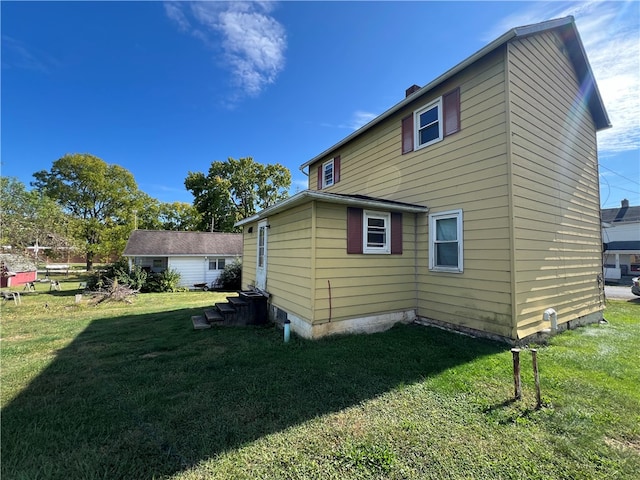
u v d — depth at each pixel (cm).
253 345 525
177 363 438
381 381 361
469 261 571
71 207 2872
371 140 885
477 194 562
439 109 654
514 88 534
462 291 581
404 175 747
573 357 438
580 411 286
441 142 644
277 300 716
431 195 663
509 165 509
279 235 720
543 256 570
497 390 334
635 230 2233
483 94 561
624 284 1845
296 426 266
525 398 314
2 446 239
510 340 493
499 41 524
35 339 594
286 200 596
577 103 750
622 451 228
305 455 226
